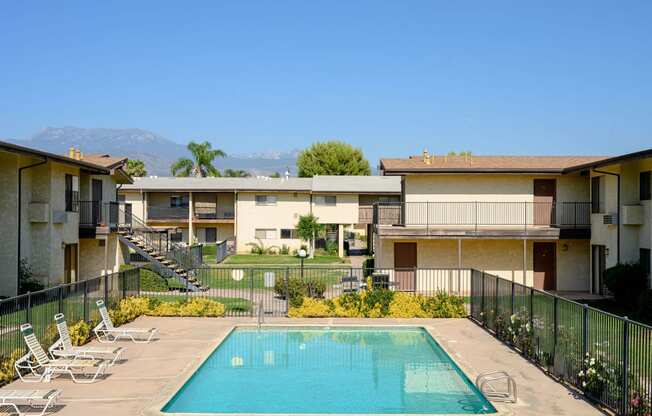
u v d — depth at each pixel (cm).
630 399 1073
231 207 5631
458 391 1403
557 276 3164
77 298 1792
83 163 2906
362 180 5656
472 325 2167
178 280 3039
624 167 2602
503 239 3097
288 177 6034
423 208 3175
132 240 3331
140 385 1362
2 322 1338
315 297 2597
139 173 8000
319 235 5216
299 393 1388
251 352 1836
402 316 2316
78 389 1324
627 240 2597
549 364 1483
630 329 1085
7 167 2502
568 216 3120
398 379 1523
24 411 1163
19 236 2498
